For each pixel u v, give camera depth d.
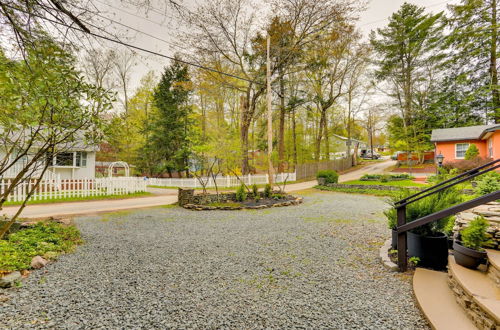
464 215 3.48
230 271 3.18
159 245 4.28
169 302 2.40
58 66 2.83
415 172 20.84
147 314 2.19
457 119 21.88
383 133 46.09
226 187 14.75
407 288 2.70
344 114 30.44
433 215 2.80
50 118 3.04
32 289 2.63
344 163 26.66
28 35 2.72
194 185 15.35
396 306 2.34
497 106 18.31
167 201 10.24
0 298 2.41
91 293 2.57
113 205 9.06
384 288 2.70
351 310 2.27
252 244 4.34
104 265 3.35
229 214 7.34
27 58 2.69
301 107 22.72
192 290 2.66
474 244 2.58
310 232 5.14
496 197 2.31
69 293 2.56
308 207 8.48
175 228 5.54
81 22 3.17
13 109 2.69
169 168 21.23
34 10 2.82
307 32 14.33
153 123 20.98
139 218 6.70
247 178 15.41
